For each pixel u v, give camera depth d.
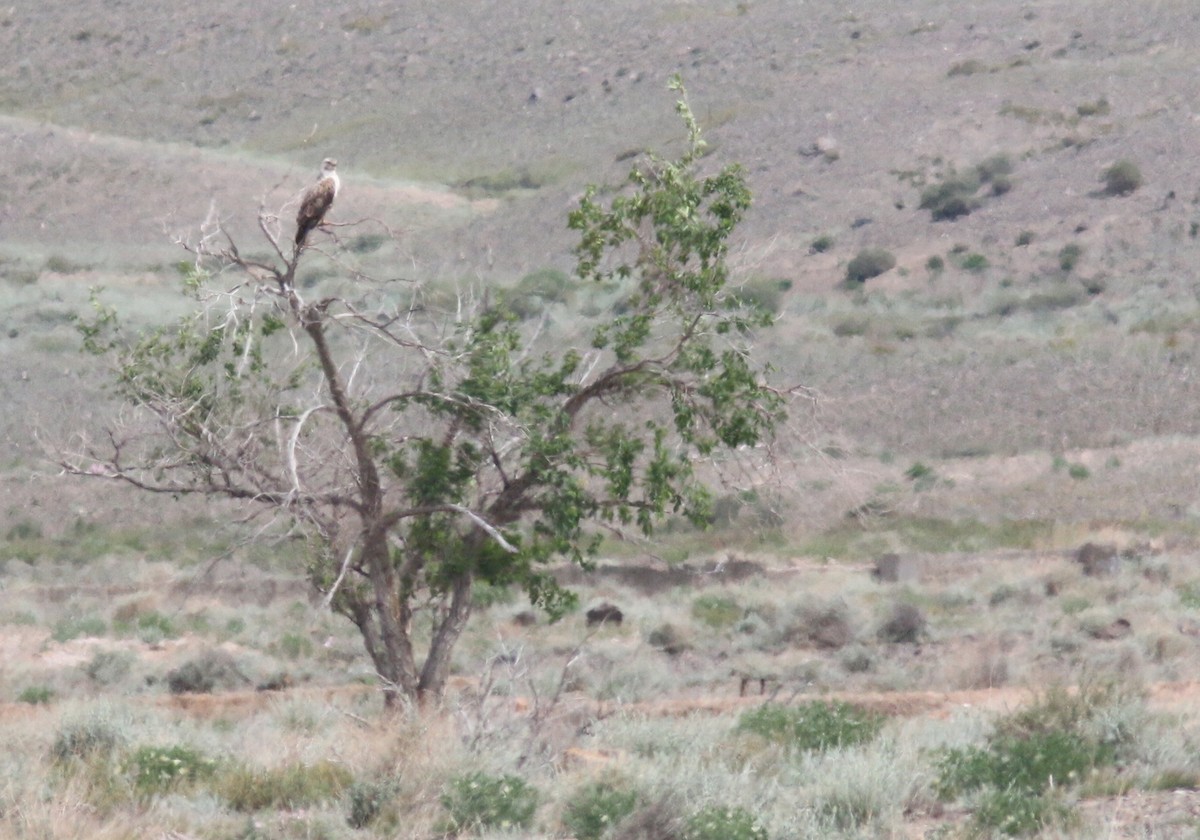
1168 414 56.06
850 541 44.12
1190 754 11.41
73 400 56.09
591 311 57.44
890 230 82.56
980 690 20.64
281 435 14.87
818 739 13.48
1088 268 74.38
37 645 29.36
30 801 9.95
